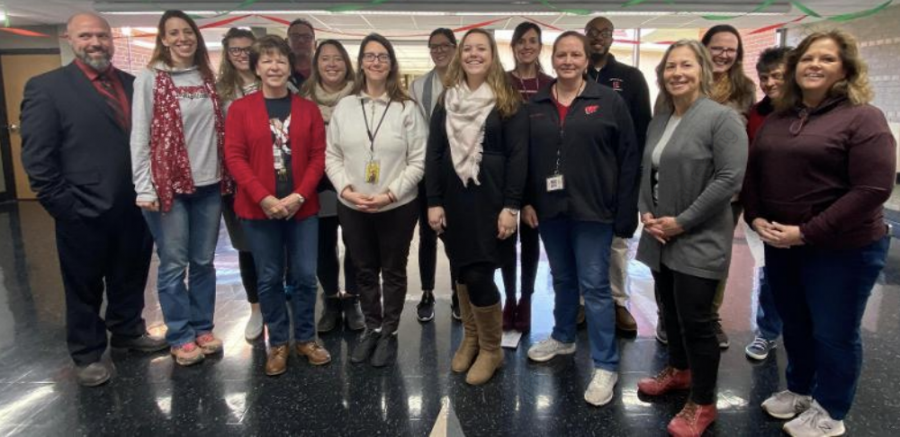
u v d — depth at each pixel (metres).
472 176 2.03
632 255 4.19
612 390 2.15
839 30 1.59
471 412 2.06
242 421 2.03
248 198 2.21
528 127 2.08
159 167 2.21
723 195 1.69
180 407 2.12
